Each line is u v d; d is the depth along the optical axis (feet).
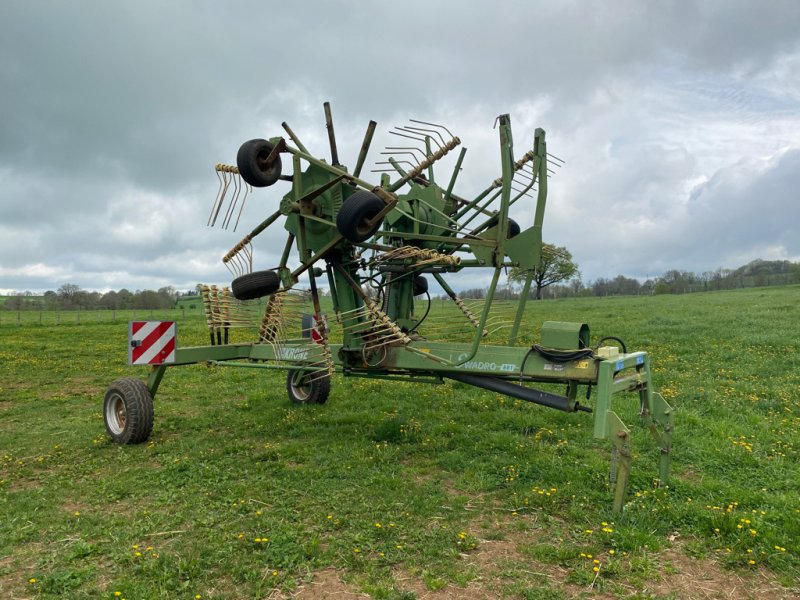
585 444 22.18
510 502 16.66
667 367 39.22
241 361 32.12
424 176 25.73
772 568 12.82
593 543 13.94
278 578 12.46
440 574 12.62
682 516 15.37
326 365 24.35
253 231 23.84
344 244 22.47
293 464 20.90
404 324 25.70
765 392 30.17
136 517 15.98
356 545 13.97
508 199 18.94
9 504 17.21
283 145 20.90
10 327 110.01
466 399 30.89
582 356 17.40
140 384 24.59
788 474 18.40
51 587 12.28
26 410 32.09
